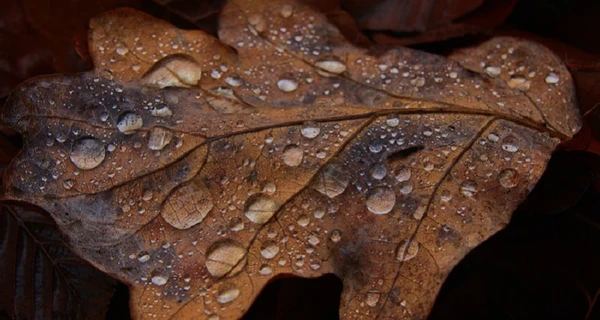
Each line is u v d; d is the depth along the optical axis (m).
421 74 0.24
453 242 0.23
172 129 0.23
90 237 0.23
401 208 0.23
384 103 0.23
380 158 0.23
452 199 0.23
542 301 0.24
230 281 0.23
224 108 0.23
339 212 0.23
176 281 0.23
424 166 0.23
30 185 0.23
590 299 0.24
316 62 0.24
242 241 0.23
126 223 0.23
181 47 0.23
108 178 0.23
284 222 0.23
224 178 0.23
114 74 0.23
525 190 0.23
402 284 0.23
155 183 0.23
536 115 0.23
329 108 0.23
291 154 0.23
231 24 0.24
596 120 0.25
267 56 0.23
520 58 0.24
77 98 0.23
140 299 0.23
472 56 0.24
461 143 0.23
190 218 0.23
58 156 0.23
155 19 0.23
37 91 0.23
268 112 0.23
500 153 0.23
